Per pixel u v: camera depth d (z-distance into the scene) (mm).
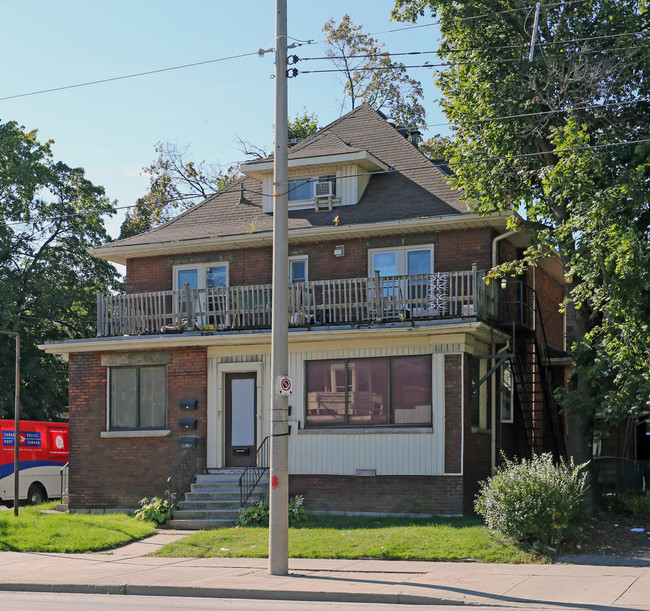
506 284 21703
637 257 16000
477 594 11984
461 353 19906
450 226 21938
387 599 12078
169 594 13141
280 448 14219
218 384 22188
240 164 25000
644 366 16562
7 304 39062
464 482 19625
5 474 27547
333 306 21172
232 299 22453
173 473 21000
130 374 23141
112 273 44719
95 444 23094
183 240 24297
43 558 16453
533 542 15484
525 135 19172
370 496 20328
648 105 18984
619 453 27219
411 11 20438
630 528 17516
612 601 11352
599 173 16828
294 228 23219
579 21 18703
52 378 41594
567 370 26562
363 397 20844
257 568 14883
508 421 23688
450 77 20500
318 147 24953
